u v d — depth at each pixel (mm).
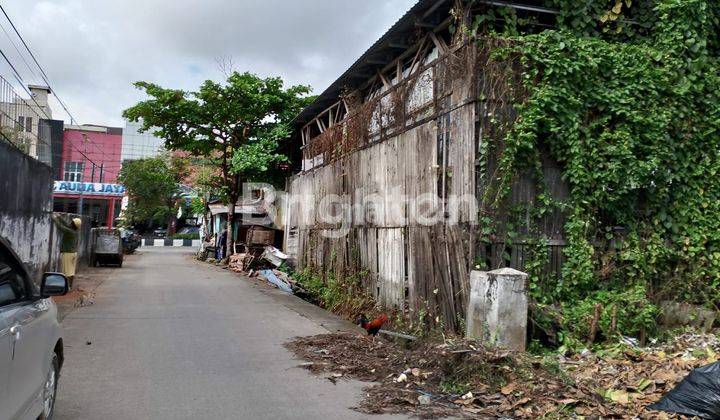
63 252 14289
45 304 4488
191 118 21422
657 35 9445
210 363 6875
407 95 10141
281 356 7273
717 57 9688
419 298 9297
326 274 14336
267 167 20109
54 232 14523
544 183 8320
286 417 5035
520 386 5656
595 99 8602
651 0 9484
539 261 8250
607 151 8531
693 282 9000
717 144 9336
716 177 9297
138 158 46875
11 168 10344
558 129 8219
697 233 9086
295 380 6207
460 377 5961
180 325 9367
